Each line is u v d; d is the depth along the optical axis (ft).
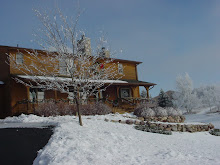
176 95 139.64
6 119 44.21
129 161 18.80
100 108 50.31
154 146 25.76
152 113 50.21
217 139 38.75
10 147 21.83
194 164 19.77
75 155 17.95
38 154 18.95
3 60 59.06
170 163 19.43
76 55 31.27
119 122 40.11
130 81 78.13
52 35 29.99
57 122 32.89
